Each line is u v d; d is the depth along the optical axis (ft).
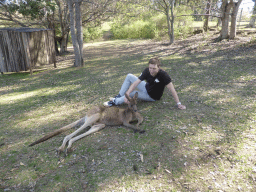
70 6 27.43
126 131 10.50
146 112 12.47
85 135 9.96
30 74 28.37
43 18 40.29
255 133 9.16
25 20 44.14
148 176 7.36
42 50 29.32
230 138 9.03
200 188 6.66
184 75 19.90
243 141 8.71
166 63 26.14
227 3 32.45
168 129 10.19
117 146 9.26
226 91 14.58
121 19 43.21
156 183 7.03
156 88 12.71
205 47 32.30
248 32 35.24
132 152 8.74
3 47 26.99
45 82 23.59
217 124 10.30
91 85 20.22
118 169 7.84
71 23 28.32
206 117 11.12
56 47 44.62
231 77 17.47
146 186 6.94
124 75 22.54
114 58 34.94
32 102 16.99
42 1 36.42
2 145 10.36
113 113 10.93
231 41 31.91
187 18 53.26
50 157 8.97
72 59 38.68
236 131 9.50
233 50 26.89
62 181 7.50
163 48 39.60
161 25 58.39
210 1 37.06
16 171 8.27
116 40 67.77
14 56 27.32
